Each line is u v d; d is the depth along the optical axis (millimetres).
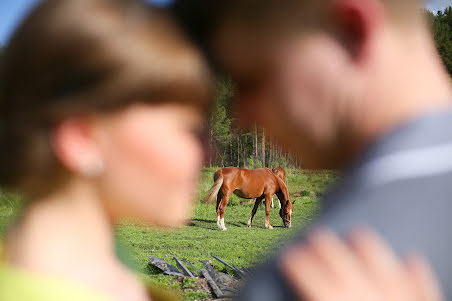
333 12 722
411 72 717
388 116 710
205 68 864
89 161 835
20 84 828
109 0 853
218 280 6918
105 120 832
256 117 840
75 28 808
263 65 789
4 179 868
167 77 827
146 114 841
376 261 569
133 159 851
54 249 838
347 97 730
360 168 667
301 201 24016
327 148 774
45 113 820
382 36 712
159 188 869
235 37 806
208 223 17281
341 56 730
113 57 807
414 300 556
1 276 786
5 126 846
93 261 862
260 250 10898
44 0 841
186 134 891
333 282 570
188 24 879
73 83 814
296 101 773
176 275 7332
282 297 595
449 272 566
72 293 779
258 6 772
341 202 644
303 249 609
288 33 754
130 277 928
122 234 13086
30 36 822
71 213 858
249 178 16125
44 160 838
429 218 585
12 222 904
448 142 636
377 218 596
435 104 695
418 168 616
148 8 880
